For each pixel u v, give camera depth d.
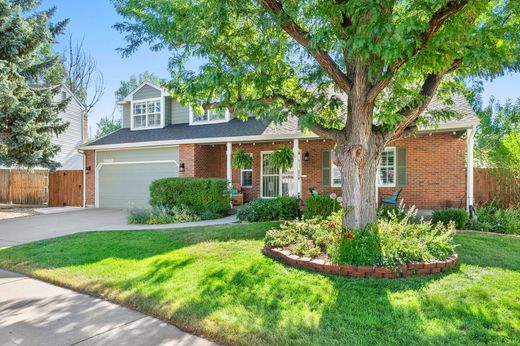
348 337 3.01
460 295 3.88
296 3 4.64
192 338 3.13
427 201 11.33
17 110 11.73
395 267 4.47
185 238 7.17
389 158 11.93
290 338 3.00
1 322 3.54
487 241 6.60
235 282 4.39
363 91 5.19
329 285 4.20
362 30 3.96
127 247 6.57
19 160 12.57
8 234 9.13
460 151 10.98
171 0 6.00
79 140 21.77
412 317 3.37
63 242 7.34
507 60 4.12
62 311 3.81
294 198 10.17
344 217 5.47
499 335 3.02
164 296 4.02
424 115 6.18
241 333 3.11
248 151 14.36
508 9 4.49
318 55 5.06
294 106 5.72
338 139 5.58
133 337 3.17
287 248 5.62
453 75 5.95
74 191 16.48
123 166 15.36
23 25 12.10
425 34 4.05
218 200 11.20
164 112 16.09
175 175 14.08
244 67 5.57
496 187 10.66
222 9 5.04
